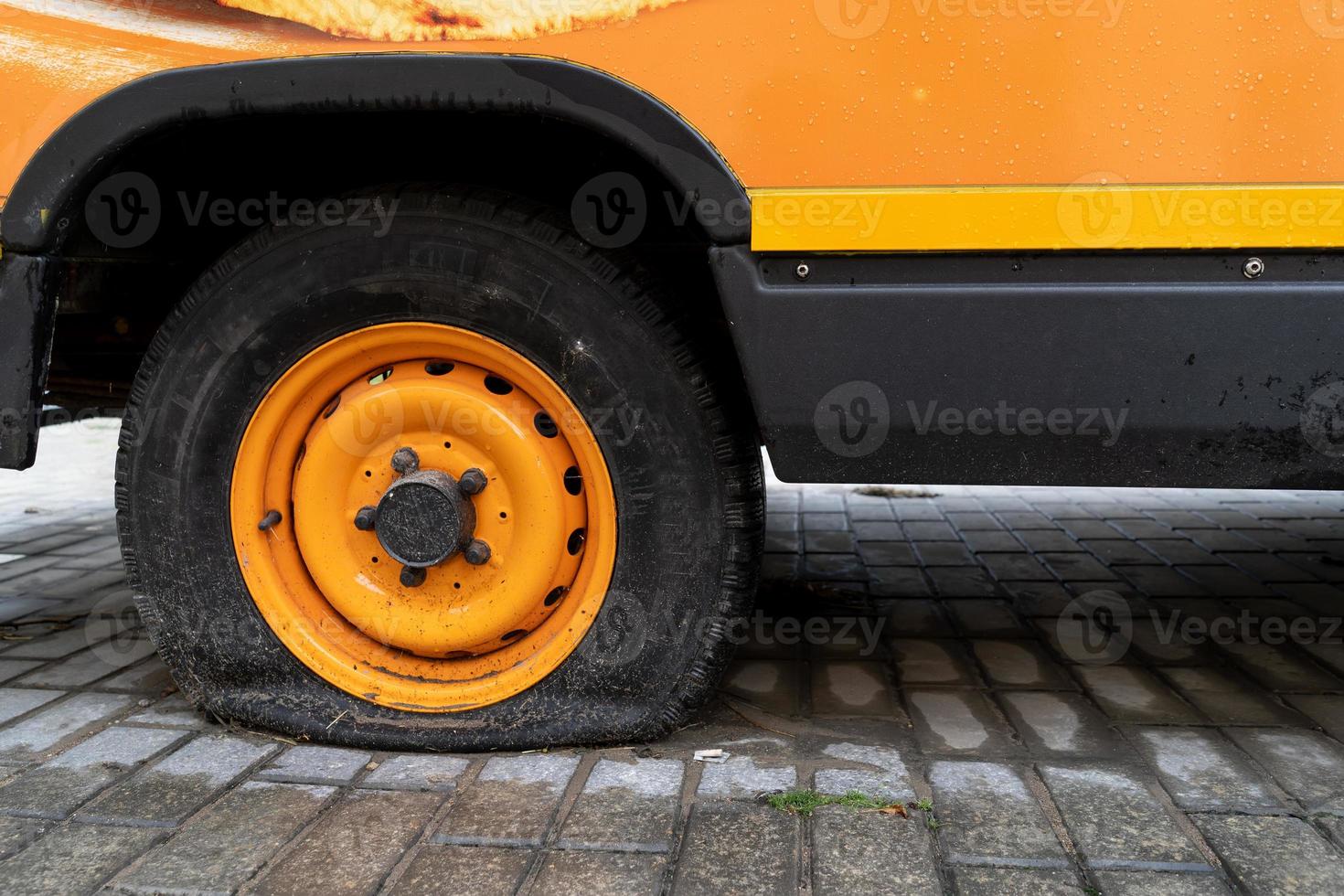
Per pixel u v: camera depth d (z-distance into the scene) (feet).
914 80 5.33
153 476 6.46
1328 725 6.82
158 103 5.64
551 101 5.47
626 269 5.99
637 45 5.43
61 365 8.54
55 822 5.49
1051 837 5.27
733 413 6.16
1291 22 5.09
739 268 5.59
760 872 4.94
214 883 4.85
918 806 5.61
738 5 5.36
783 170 5.46
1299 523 13.32
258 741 6.55
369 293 6.10
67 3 5.59
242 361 6.28
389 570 6.48
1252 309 5.27
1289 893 4.74
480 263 5.98
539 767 6.13
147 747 6.46
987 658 8.27
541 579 6.31
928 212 5.41
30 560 11.81
